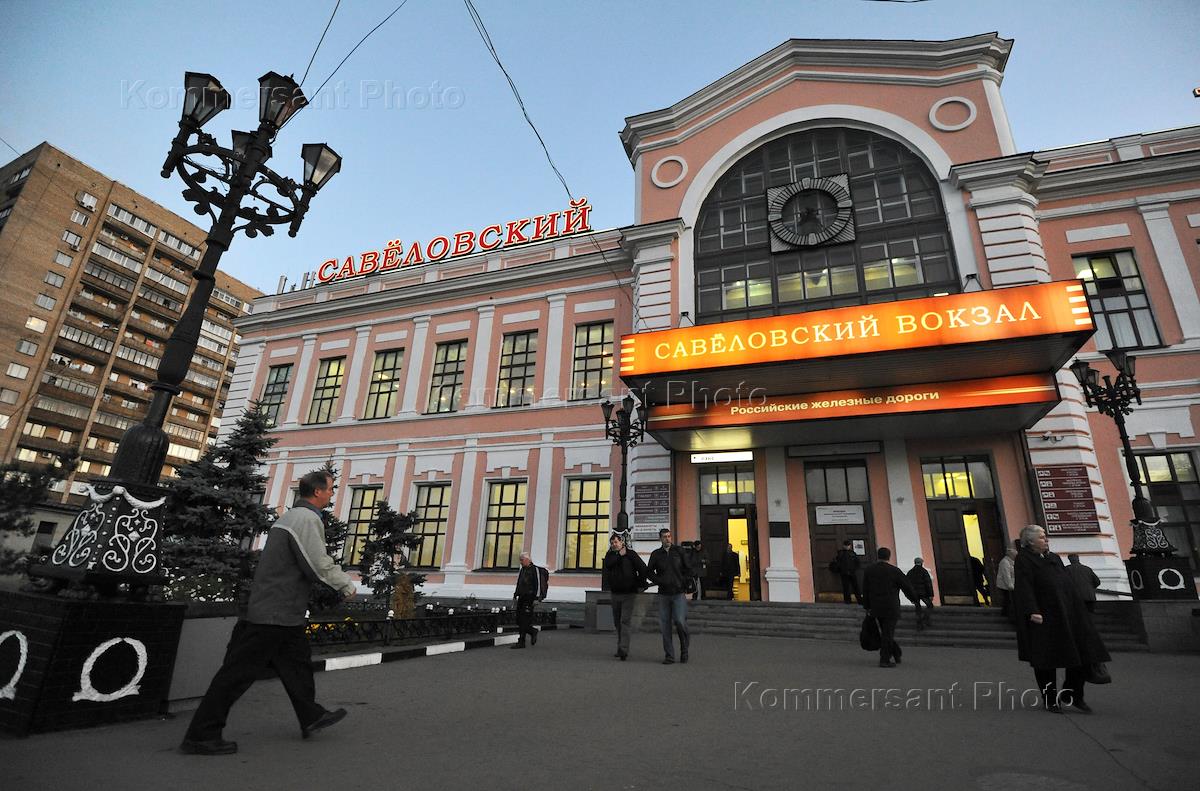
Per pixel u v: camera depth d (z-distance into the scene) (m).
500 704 5.16
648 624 12.88
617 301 18.92
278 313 24.23
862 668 7.48
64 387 51.25
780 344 12.20
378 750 3.68
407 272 22.97
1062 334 10.43
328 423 21.62
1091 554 11.96
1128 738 4.09
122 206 57.00
